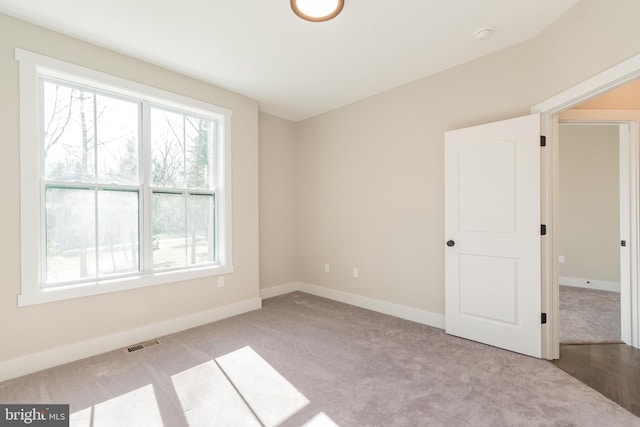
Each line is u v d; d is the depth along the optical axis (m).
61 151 2.39
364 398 1.85
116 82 2.57
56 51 2.28
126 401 1.83
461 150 2.71
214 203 3.39
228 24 2.21
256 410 1.75
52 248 2.35
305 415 1.71
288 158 4.45
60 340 2.29
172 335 2.83
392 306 3.38
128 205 2.74
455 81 2.87
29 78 2.17
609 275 4.41
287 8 2.04
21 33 2.14
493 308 2.54
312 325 3.08
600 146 4.48
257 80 3.16
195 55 2.65
